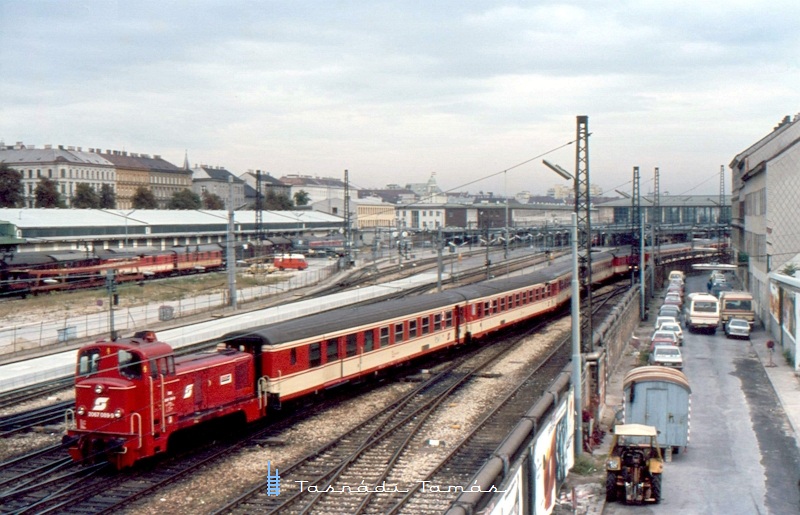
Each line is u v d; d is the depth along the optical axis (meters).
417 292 67.19
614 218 164.75
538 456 18.16
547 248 87.19
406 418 28.45
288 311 55.19
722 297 57.06
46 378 36.19
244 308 59.81
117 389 22.12
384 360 35.19
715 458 25.41
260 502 19.92
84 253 76.44
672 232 126.50
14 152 156.00
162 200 185.50
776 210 53.38
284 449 25.05
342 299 61.53
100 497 20.42
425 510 19.30
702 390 35.78
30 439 26.20
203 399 24.72
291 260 94.94
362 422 28.05
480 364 40.44
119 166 170.38
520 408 30.66
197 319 54.88
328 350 31.00
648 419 25.31
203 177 199.25
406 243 100.69
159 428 22.89
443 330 40.94
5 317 56.00
